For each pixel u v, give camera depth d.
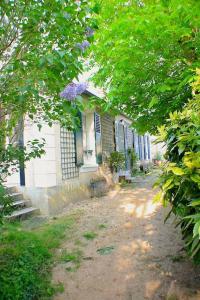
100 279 3.63
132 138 19.16
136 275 3.63
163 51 4.48
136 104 5.81
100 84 6.00
